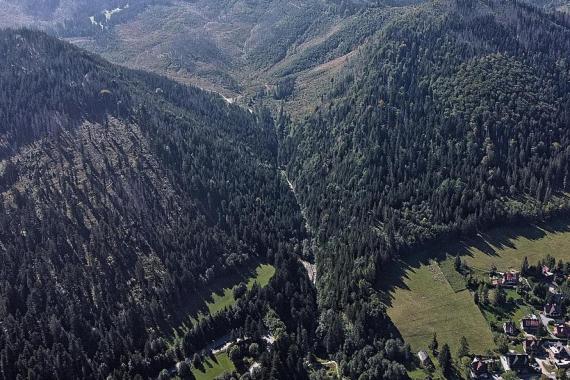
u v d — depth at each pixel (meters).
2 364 192.12
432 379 193.25
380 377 196.12
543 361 197.50
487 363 195.75
